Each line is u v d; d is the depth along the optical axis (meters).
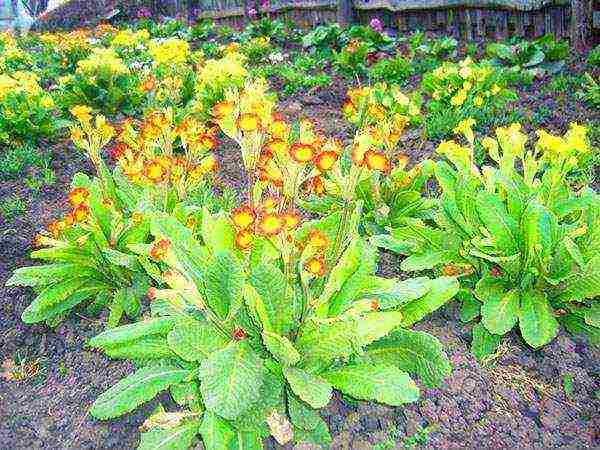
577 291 0.71
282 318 0.58
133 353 0.63
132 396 0.59
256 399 0.52
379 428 0.66
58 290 0.77
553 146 0.78
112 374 0.75
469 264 0.80
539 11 2.01
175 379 0.61
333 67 1.86
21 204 1.09
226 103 0.57
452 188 0.80
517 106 1.45
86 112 0.82
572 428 0.66
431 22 2.41
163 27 2.96
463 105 1.36
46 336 0.81
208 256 0.62
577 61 1.72
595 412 0.68
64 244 0.76
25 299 0.87
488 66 1.43
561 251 0.73
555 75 1.63
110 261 0.74
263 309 0.57
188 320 0.58
